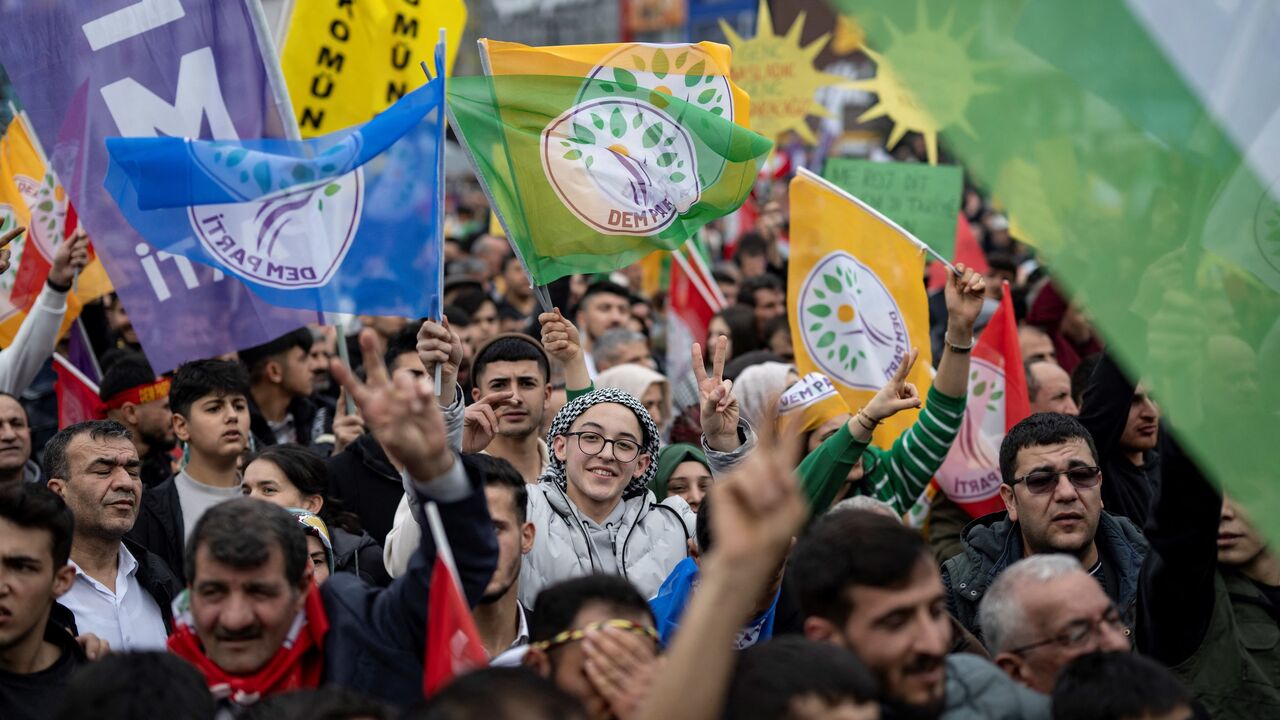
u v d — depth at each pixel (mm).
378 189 6078
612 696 3695
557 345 6852
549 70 6766
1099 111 2629
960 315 6711
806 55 12836
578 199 6758
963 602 6074
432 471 3951
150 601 6176
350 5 7859
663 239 6824
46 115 6594
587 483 6105
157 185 5879
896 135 10172
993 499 7773
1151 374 2832
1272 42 2650
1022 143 2605
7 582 4520
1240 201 2699
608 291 11977
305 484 6602
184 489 7289
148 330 6312
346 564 6398
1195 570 4922
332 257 6023
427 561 4156
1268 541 3000
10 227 8469
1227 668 5191
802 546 3881
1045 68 2588
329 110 7867
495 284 17125
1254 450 2949
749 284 12992
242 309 6312
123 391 8594
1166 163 2676
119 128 6621
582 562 6027
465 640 3854
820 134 20391
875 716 3291
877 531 3742
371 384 3877
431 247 6070
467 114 6691
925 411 6867
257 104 6656
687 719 2674
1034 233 2686
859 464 7020
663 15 29312
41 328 7609
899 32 2545
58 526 4656
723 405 6301
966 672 3920
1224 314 2814
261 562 4105
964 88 2588
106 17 6605
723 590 2701
